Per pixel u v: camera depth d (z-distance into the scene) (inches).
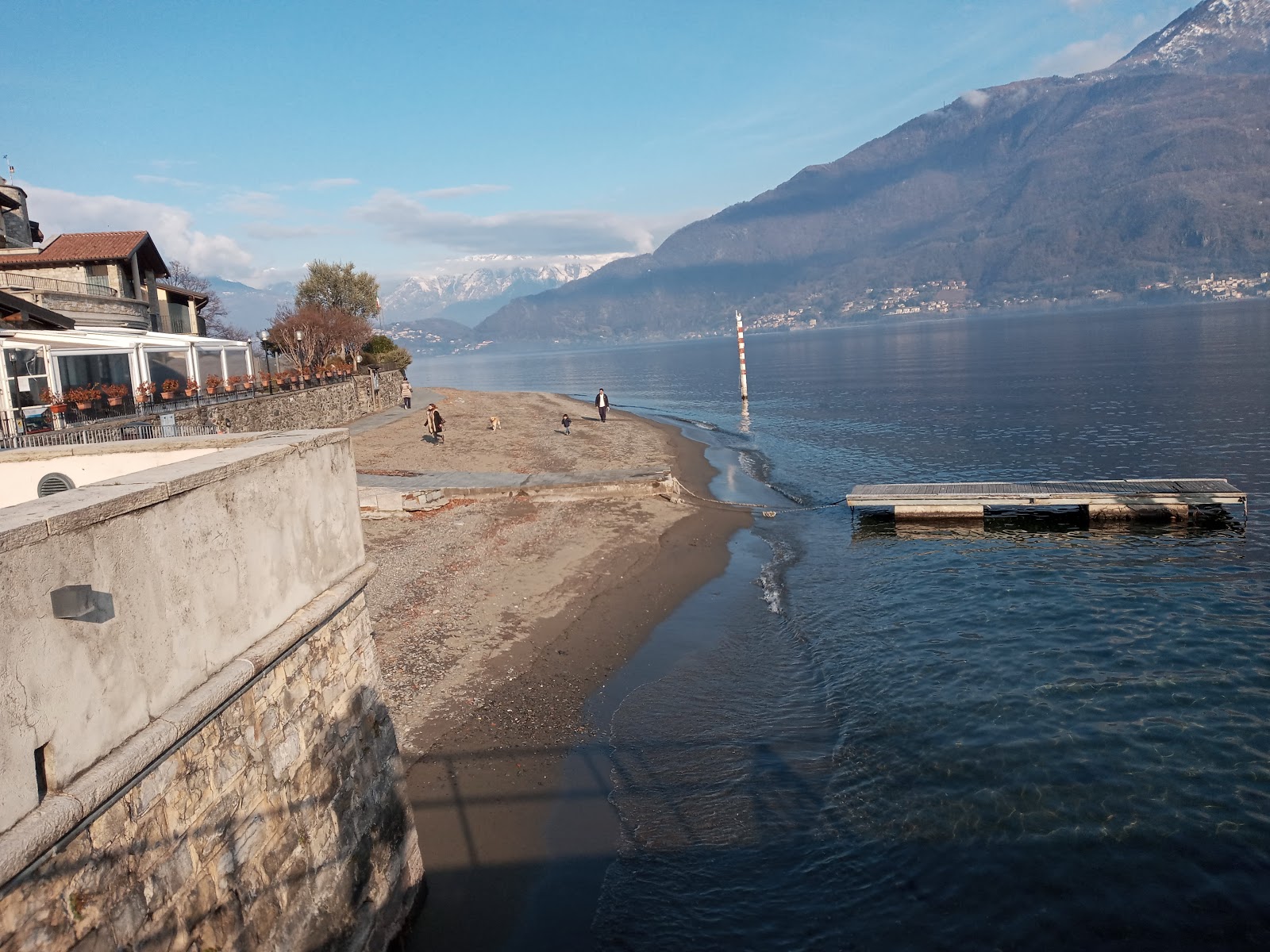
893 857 431.8
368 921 332.8
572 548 943.0
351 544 346.3
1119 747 527.5
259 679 267.7
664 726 566.9
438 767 502.3
